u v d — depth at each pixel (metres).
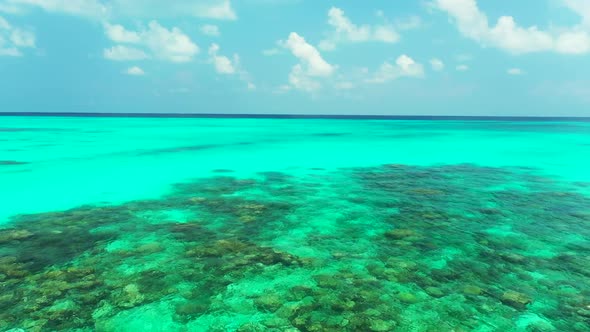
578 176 15.43
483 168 17.48
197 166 17.55
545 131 45.03
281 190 12.61
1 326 4.88
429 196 11.82
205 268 6.59
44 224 8.82
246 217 9.50
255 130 45.47
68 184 13.27
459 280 6.27
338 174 15.83
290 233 8.40
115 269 6.50
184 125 54.91
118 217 9.42
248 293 5.80
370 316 5.23
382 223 9.14
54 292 5.71
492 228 8.79
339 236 8.26
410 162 19.44
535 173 16.17
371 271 6.57
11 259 6.82
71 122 58.97
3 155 19.73
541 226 8.94
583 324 5.07
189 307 5.40
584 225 9.00
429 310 5.39
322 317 5.21
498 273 6.53
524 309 5.42
